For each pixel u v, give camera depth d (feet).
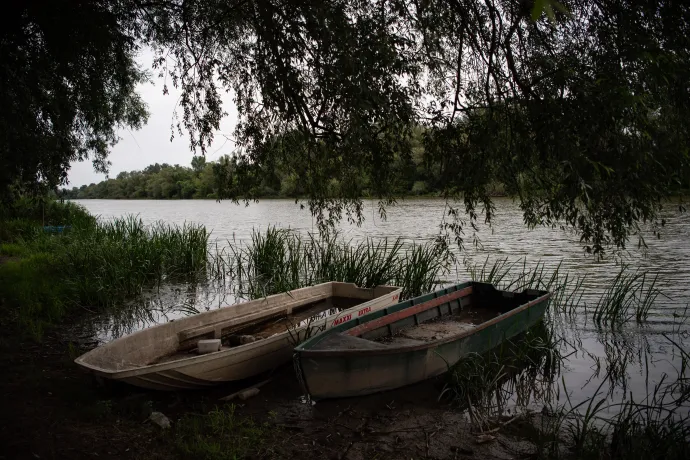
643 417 16.07
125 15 22.90
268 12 15.21
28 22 19.80
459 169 14.39
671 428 14.21
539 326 24.77
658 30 12.59
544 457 13.67
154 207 196.54
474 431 15.29
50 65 21.68
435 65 17.13
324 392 16.79
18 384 17.07
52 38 20.06
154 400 16.98
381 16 16.17
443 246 17.49
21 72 20.27
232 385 18.72
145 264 38.55
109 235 51.78
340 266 34.37
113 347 17.21
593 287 33.99
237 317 22.75
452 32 17.06
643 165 10.92
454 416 16.38
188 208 177.99
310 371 16.38
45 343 22.62
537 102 12.27
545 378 19.70
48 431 13.74
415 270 33.12
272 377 19.65
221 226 86.94
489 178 14.16
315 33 14.19
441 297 25.57
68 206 71.67
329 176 20.63
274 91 17.10
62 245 45.52
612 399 17.83
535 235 60.23
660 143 11.04
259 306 24.18
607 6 13.44
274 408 16.88
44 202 23.93
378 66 14.38
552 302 30.22
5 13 17.88
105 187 338.75
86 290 31.07
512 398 17.97
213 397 17.69
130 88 31.81
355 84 13.43
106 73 25.02
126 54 26.86
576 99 11.51
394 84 15.29
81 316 28.68
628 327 25.84
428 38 17.11
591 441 14.56
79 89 23.17
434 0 16.14
